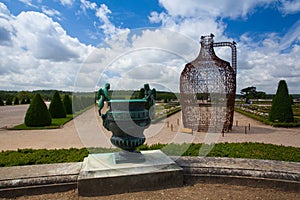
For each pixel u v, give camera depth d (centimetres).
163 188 418
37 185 389
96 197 384
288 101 1561
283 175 415
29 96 6625
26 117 1455
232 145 655
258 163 469
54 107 1908
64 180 400
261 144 676
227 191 411
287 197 392
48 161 504
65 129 1359
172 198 383
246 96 7425
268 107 3431
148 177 411
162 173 418
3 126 1498
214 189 418
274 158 527
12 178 389
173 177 425
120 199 379
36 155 552
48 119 1476
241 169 436
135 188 405
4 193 376
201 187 425
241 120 1858
